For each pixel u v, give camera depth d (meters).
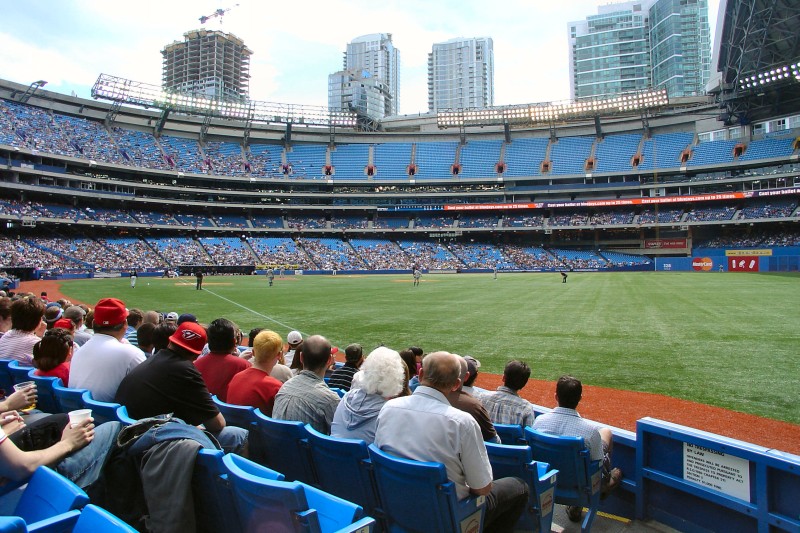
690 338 15.67
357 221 84.62
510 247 81.44
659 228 75.50
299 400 4.73
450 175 82.50
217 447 3.58
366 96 190.50
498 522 3.85
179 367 4.27
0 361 6.94
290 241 78.94
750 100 67.19
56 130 67.25
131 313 10.61
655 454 4.71
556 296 31.50
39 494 2.82
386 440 3.56
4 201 58.88
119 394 4.39
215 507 3.22
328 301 30.02
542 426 4.78
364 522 2.83
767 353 13.29
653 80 186.38
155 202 72.56
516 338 16.36
